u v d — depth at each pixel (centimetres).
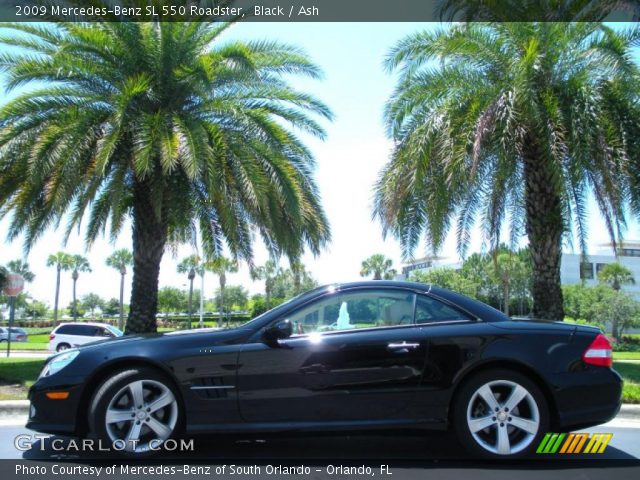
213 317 8588
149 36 1223
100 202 1374
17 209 1245
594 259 7950
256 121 1258
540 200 1148
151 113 1238
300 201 1288
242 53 1186
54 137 1126
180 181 1296
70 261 8012
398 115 1161
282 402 499
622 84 1013
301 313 535
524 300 5838
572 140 1014
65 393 502
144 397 505
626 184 1062
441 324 525
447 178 1062
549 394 502
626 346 4825
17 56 1214
